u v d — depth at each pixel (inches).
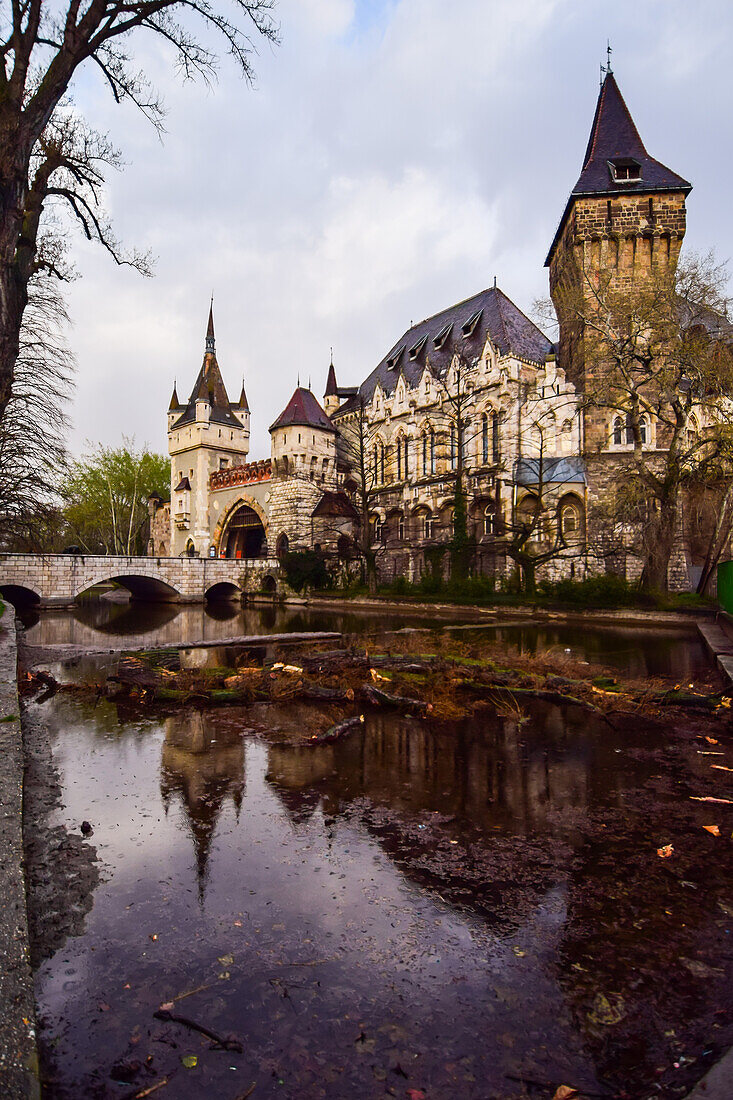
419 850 223.0
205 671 513.7
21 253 442.3
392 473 2190.0
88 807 262.7
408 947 165.3
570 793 279.3
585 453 1545.3
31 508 1209.4
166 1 430.0
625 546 1398.9
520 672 507.2
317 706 451.5
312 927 174.4
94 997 145.3
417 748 348.8
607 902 188.2
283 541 2303.2
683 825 243.8
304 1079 121.5
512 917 180.4
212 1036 132.9
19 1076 103.0
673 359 1168.8
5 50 389.7
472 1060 126.6
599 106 1827.0
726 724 393.4
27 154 390.6
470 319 2074.3
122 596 2728.8
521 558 1434.5
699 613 1061.8
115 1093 116.6
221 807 263.1
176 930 172.6
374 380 2529.5
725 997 145.3
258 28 476.4
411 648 650.8
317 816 254.4
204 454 2780.5
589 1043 131.3
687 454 1166.3
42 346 1059.9
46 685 532.4
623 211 1642.5
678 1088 116.4
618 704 432.5
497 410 1760.6
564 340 1867.6
